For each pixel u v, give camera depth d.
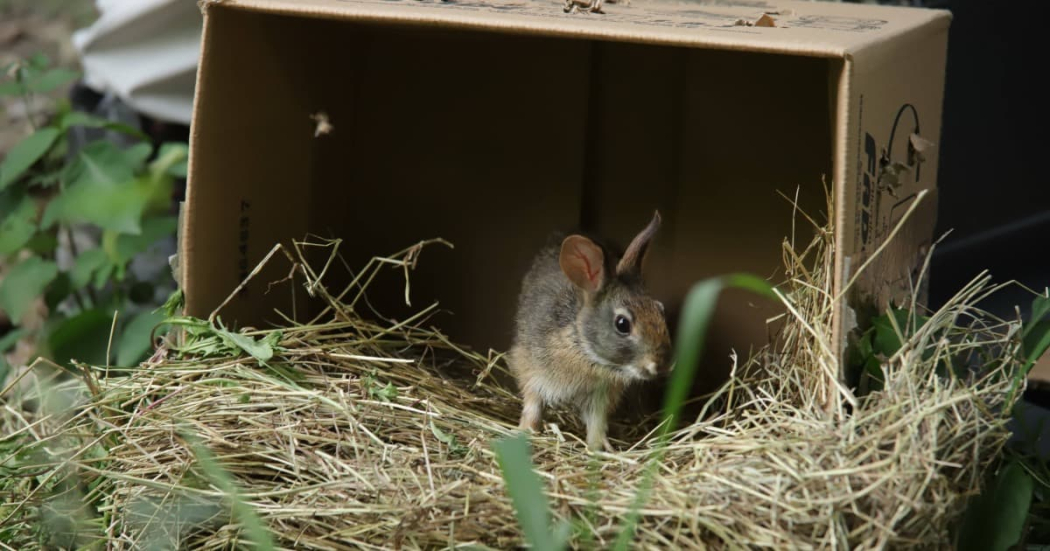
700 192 7.71
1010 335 6.03
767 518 4.94
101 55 9.25
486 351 8.08
